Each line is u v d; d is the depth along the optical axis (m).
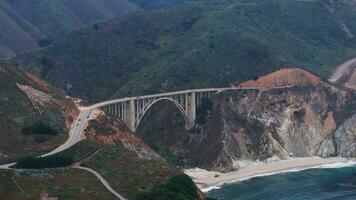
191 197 145.62
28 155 154.12
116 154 161.88
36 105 181.00
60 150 158.00
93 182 142.62
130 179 147.00
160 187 143.12
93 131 177.25
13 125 168.50
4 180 136.88
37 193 134.25
